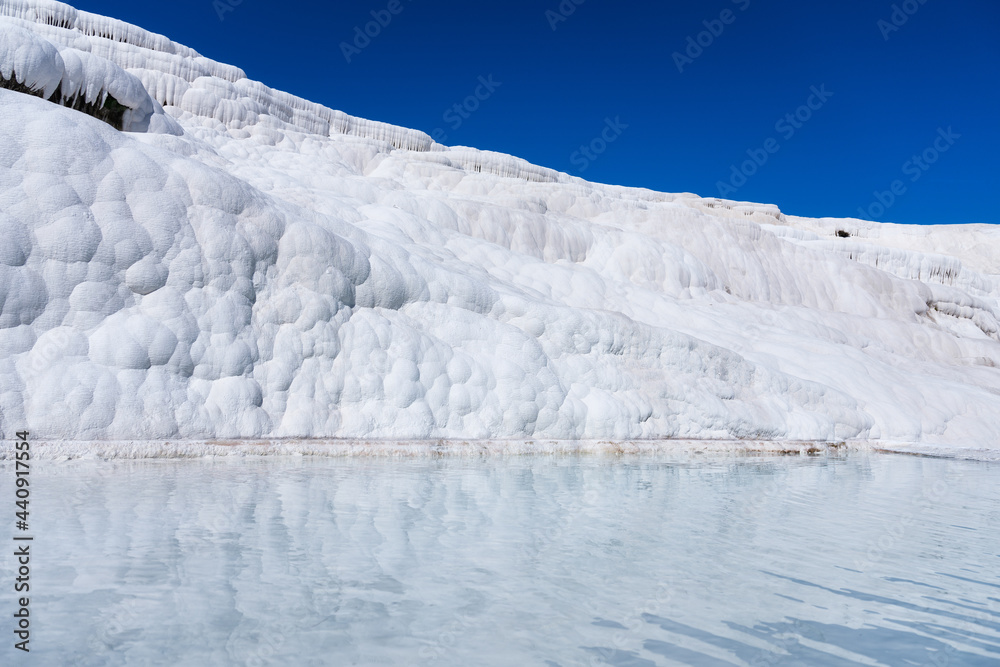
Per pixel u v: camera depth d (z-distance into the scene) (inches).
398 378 318.7
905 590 120.0
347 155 720.3
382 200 565.0
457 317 357.4
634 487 230.5
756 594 113.4
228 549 125.1
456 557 127.4
